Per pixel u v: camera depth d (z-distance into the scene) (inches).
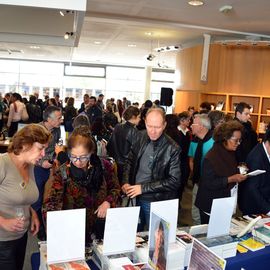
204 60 286.2
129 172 89.4
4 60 544.7
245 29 261.4
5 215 66.0
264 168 92.4
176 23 252.1
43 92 565.0
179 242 60.7
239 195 97.1
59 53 444.5
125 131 144.5
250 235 73.7
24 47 379.6
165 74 600.1
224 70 286.4
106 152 149.4
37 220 74.7
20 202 66.6
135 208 56.3
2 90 553.0
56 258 52.2
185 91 324.8
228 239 64.6
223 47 284.8
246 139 141.9
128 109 149.1
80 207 68.3
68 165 68.6
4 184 65.0
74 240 53.0
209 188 91.0
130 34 308.0
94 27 283.3
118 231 55.9
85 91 579.5
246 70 279.7
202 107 216.2
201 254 51.0
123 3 203.5
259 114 275.6
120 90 591.5
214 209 63.4
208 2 189.6
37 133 65.6
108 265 55.1
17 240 68.9
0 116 299.6
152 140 84.0
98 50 429.4
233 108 288.2
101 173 70.5
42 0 118.7
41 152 66.6
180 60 342.3
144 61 525.7
